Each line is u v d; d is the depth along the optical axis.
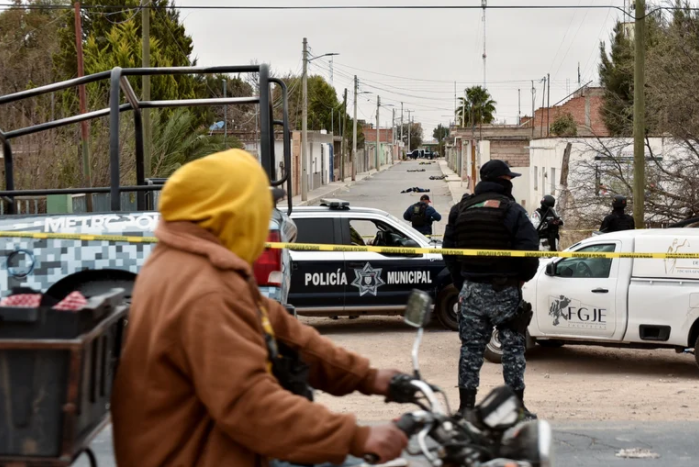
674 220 24.66
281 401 2.59
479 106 102.81
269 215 2.91
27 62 40.53
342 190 65.44
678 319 10.54
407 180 82.00
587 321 11.06
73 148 23.03
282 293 7.68
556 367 11.44
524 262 6.98
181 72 7.64
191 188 2.77
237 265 2.70
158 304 2.66
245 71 7.69
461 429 2.84
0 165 20.62
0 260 7.09
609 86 41.47
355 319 15.66
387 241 14.14
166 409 2.66
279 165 55.94
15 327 2.63
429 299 3.26
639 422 7.26
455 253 7.11
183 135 28.48
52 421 2.61
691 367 11.41
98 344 2.82
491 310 7.04
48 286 7.12
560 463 5.97
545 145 39.06
